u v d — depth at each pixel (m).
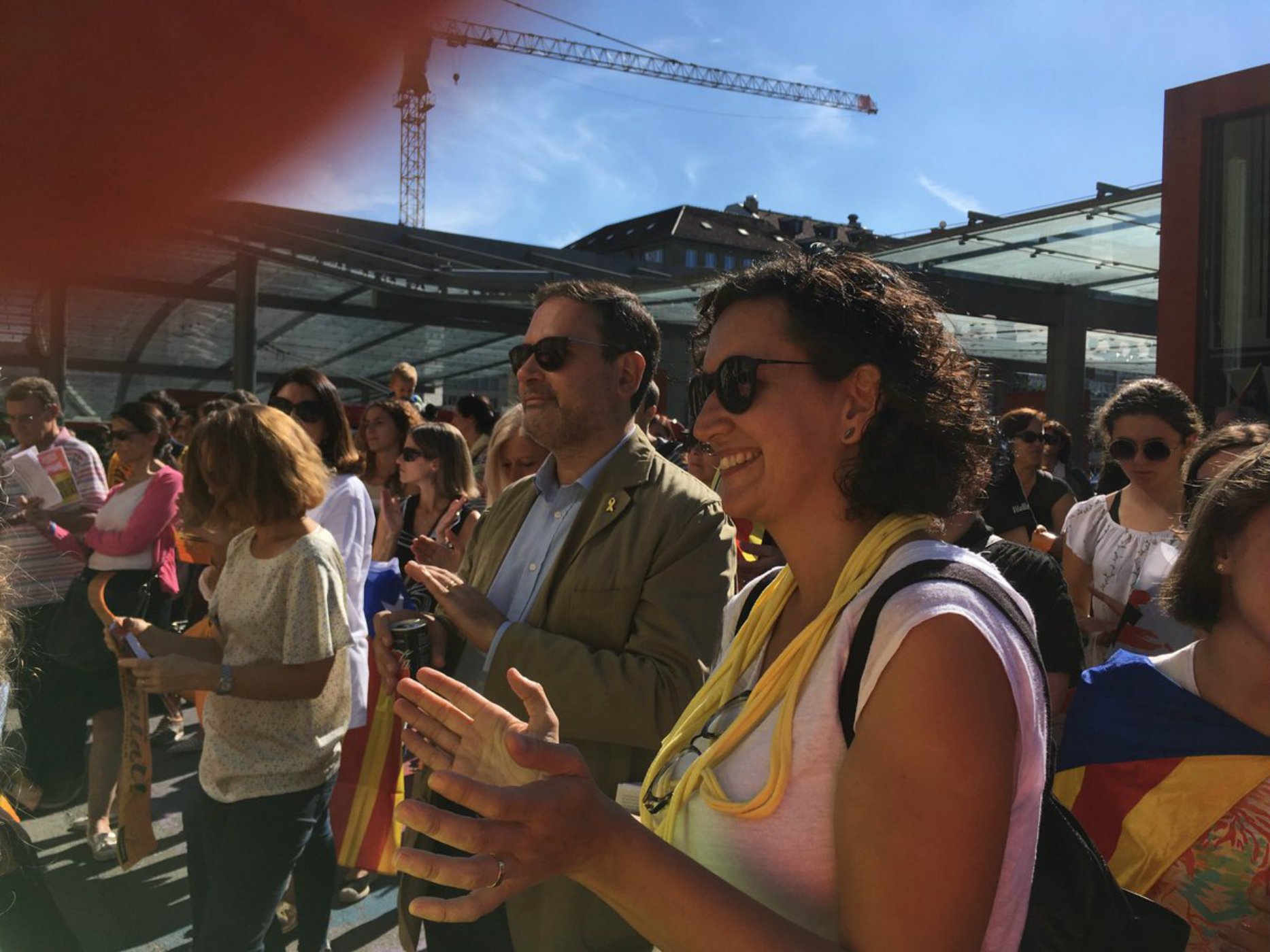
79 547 4.57
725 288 1.16
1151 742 1.58
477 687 2.34
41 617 4.33
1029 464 4.50
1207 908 1.50
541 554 2.27
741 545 3.38
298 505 2.43
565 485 2.31
